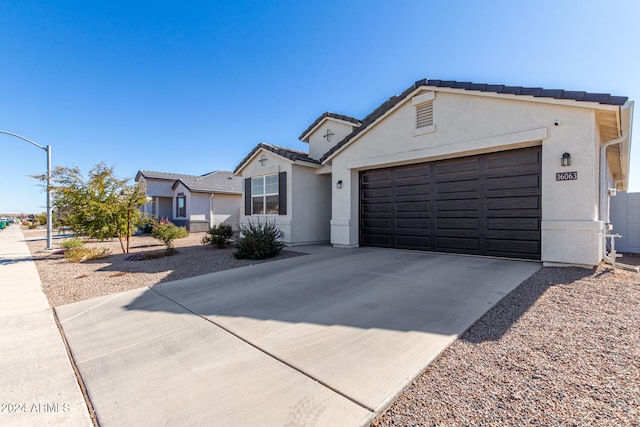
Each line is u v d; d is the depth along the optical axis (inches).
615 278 209.6
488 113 288.2
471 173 315.6
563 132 248.4
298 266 296.5
